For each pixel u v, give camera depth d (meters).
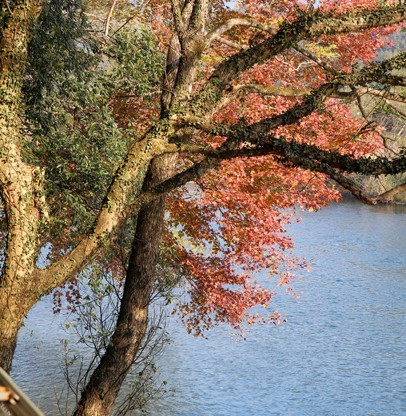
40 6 9.29
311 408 20.16
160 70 12.77
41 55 11.28
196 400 20.05
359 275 36.75
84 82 12.18
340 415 19.67
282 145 8.66
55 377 20.56
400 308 30.94
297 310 30.44
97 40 12.73
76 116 12.97
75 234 12.60
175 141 10.09
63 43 11.62
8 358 9.28
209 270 15.40
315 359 24.47
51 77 11.59
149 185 12.05
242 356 24.38
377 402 20.78
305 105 9.14
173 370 22.27
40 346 23.33
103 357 12.02
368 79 9.34
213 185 14.81
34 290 9.24
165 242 15.21
